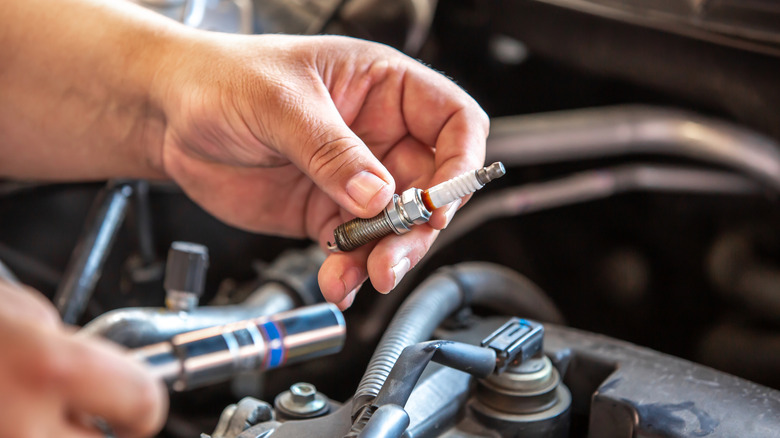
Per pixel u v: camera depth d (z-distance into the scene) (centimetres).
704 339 72
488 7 71
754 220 75
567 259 80
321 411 45
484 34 74
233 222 56
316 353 44
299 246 71
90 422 31
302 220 55
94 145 55
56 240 68
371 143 51
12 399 29
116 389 30
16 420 29
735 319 73
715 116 74
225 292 64
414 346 40
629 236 80
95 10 53
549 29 68
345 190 43
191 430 60
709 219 77
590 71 69
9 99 54
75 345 30
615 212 80
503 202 73
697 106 75
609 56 67
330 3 65
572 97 80
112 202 56
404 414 38
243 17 65
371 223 44
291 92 46
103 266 66
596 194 74
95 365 30
